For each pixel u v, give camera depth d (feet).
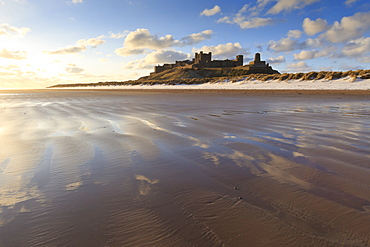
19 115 31.27
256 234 5.97
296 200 7.73
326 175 9.90
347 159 11.93
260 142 15.88
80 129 21.03
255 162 11.84
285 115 28.66
